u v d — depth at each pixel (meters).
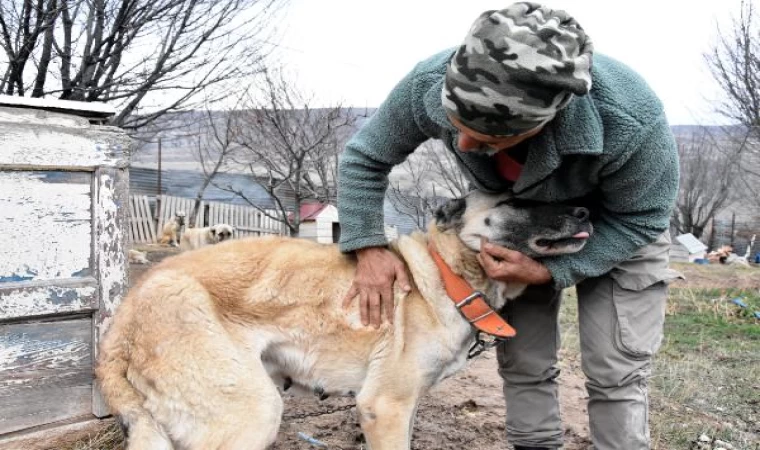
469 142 2.27
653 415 4.21
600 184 2.51
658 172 2.41
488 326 2.85
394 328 2.86
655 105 2.37
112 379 2.69
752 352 6.29
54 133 3.10
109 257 3.30
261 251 3.02
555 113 2.08
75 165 3.17
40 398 3.14
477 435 3.71
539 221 2.69
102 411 3.30
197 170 24.59
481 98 1.98
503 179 2.74
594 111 2.23
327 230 14.07
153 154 30.62
